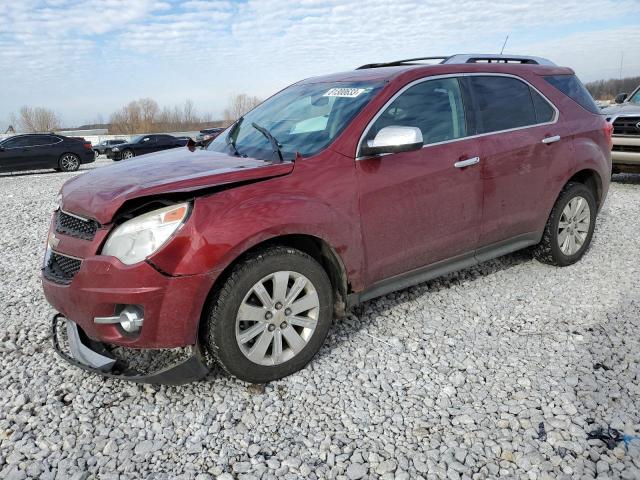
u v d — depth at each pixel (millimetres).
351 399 2773
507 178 3873
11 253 5926
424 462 2309
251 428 2559
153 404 2771
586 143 4445
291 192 2863
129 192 2576
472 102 3768
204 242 2535
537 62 4520
